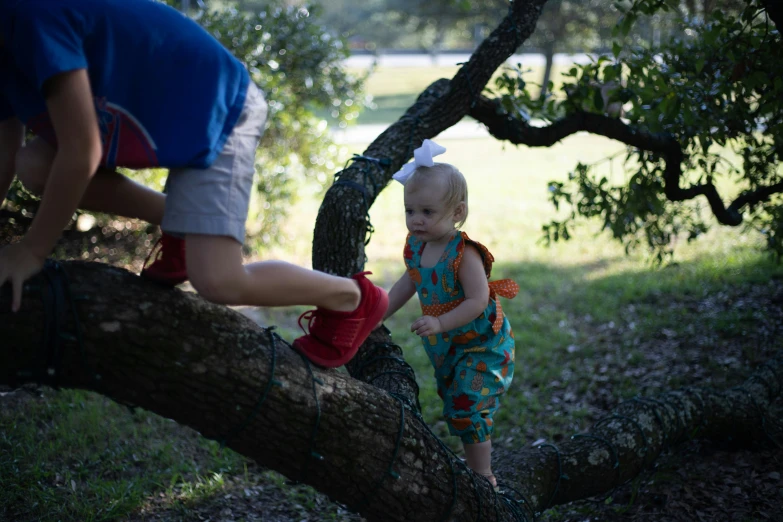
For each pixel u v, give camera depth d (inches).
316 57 341.7
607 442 153.9
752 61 170.1
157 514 152.1
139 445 179.0
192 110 71.6
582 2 948.6
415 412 108.2
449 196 110.0
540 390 223.6
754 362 217.6
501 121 184.4
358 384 98.7
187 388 82.0
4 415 184.5
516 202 510.9
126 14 69.5
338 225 138.8
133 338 77.4
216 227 72.9
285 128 348.2
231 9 341.7
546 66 1003.9
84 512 146.7
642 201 214.4
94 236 336.5
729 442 176.4
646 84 168.4
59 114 64.2
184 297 82.5
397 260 377.7
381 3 2044.8
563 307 296.4
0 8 64.1
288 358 89.7
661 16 401.4
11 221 278.5
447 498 106.7
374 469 98.3
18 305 67.8
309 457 93.1
